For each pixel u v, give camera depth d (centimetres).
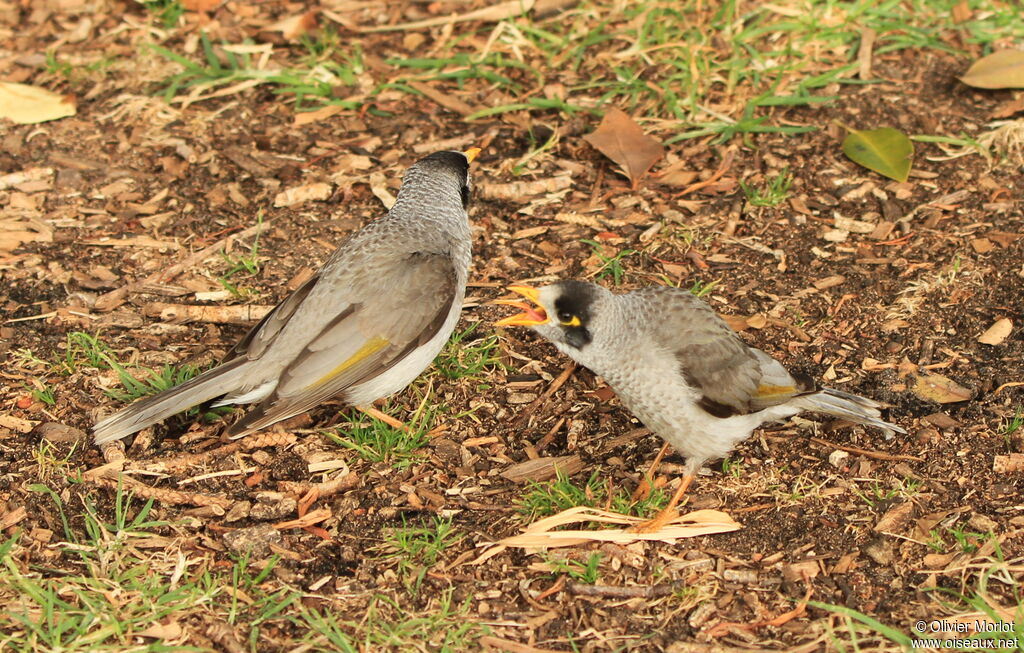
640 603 854
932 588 851
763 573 875
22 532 909
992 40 1509
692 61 1465
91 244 1258
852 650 800
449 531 916
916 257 1204
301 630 830
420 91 1490
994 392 1036
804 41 1515
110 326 1145
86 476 966
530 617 843
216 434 1031
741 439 935
